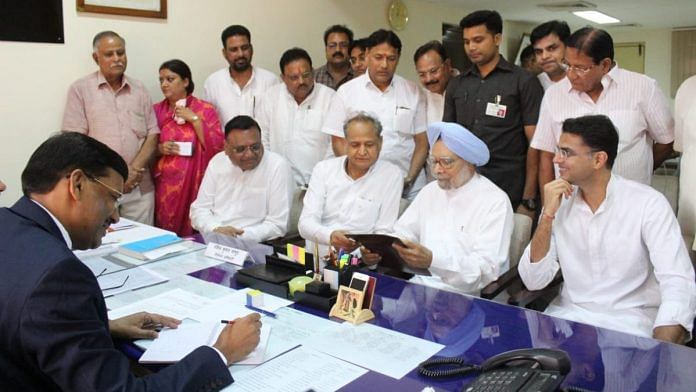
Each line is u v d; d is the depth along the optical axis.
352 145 2.51
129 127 3.26
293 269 1.77
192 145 3.33
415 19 6.17
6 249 1.07
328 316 1.52
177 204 3.37
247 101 3.67
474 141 2.17
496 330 1.43
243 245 2.28
